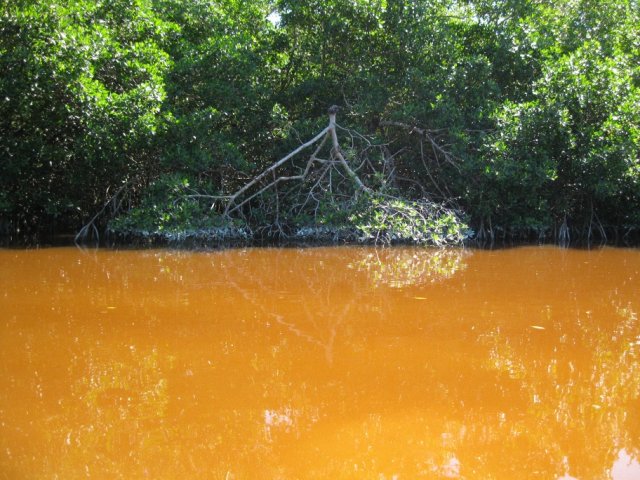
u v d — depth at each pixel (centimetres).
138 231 1053
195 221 1024
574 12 1359
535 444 279
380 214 1030
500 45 1220
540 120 1061
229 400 328
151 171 1173
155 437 283
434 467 257
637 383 352
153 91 996
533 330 461
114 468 254
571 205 1243
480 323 481
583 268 775
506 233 1230
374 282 661
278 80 1388
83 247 994
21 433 287
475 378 360
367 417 307
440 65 1190
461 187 1162
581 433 290
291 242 1077
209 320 491
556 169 1117
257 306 540
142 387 344
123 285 638
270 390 341
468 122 1173
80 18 1045
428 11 1223
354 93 1249
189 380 357
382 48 1238
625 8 1320
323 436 286
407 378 360
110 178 1127
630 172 1063
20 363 384
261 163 1244
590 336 446
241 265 791
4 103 971
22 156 1038
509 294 595
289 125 1180
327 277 694
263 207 1171
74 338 438
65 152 1048
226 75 1162
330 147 1179
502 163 1059
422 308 534
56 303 549
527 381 355
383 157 1185
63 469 254
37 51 954
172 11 1288
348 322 485
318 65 1334
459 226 1056
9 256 873
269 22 1393
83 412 311
